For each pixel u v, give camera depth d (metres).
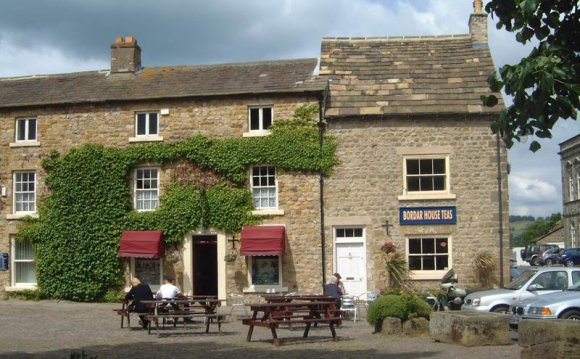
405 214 25.22
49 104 27.22
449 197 25.11
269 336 17.34
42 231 27.03
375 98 25.94
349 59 27.77
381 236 25.23
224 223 25.86
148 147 26.47
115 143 26.89
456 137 25.34
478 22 28.52
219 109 26.36
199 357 13.51
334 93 26.22
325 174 25.59
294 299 17.73
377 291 24.95
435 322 15.84
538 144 6.70
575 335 11.39
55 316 22.53
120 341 16.38
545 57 6.29
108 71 29.42
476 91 25.88
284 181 25.81
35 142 27.39
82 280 26.69
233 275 25.80
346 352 14.05
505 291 18.61
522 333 12.33
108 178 26.72
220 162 26.02
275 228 25.34
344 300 21.67
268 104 26.12
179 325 20.22
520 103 6.54
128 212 26.61
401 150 25.42
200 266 26.77
